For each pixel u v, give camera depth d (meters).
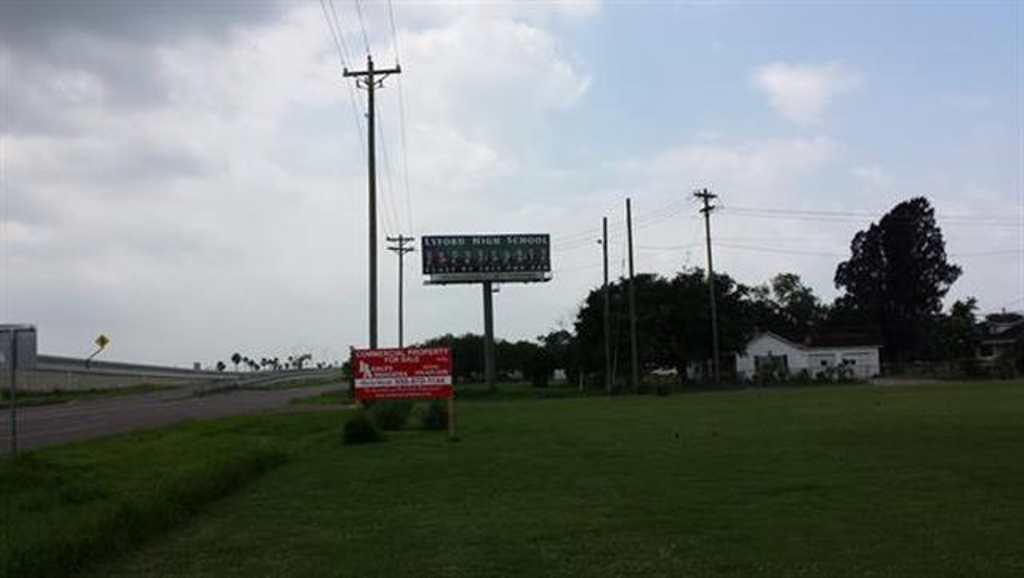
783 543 10.75
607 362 83.62
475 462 19.83
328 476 17.97
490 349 96.25
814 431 25.14
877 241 125.75
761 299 135.75
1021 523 11.62
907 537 10.90
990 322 143.62
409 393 27.56
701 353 96.12
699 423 30.03
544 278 97.44
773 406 40.19
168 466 19.31
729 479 16.06
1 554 9.31
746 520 12.23
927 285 123.31
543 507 13.67
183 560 10.59
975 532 11.11
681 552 10.42
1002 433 23.19
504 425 31.44
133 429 33.69
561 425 30.88
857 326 124.62
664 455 20.16
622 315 92.94
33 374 85.12
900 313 123.94
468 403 58.28
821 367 104.62
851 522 11.91
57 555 9.77
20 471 16.89
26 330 20.33
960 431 23.91
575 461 19.52
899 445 20.89
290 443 25.16
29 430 35.16
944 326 120.31
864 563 9.68
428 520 12.85
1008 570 9.24
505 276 97.25
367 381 27.59
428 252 97.00
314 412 41.38
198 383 113.19
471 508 13.77
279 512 13.78
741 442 22.67
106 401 68.94
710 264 87.62
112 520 11.26
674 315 93.69
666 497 14.27
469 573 9.70
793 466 17.62
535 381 106.19
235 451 21.72
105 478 17.20
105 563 10.44
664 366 97.38
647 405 45.72
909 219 123.94
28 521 12.03
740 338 96.38
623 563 9.97
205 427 31.62
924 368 104.56
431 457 21.11
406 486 16.34
